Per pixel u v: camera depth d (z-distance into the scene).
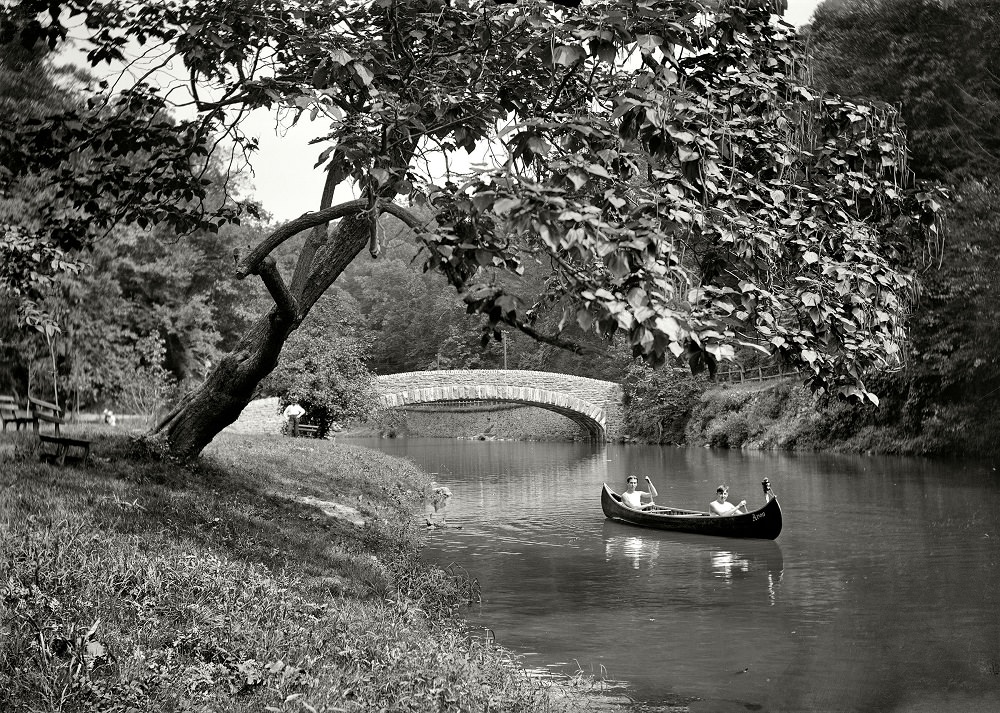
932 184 7.39
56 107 17.48
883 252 7.18
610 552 14.48
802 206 6.73
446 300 97.06
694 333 4.57
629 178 5.48
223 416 13.22
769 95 6.85
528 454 45.59
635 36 5.00
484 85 7.09
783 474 26.53
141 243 36.62
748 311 5.54
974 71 22.97
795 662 8.08
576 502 22.27
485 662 6.98
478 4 7.12
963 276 23.94
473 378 50.59
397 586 9.88
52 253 9.94
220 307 49.69
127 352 32.88
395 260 118.06
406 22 8.01
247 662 5.35
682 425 47.69
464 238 5.05
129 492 10.18
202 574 6.87
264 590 6.95
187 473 12.72
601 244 4.33
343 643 6.22
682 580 12.02
